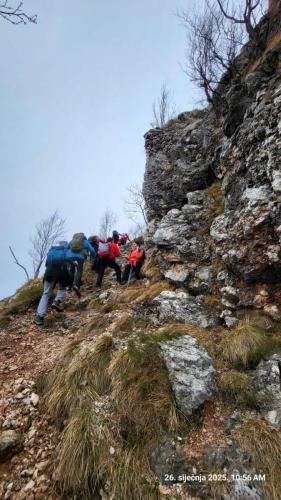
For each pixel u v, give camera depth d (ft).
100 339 15.01
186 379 12.02
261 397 11.46
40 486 9.57
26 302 24.81
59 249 21.81
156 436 10.51
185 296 19.21
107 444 10.34
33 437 11.18
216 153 24.70
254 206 15.47
